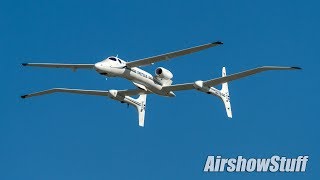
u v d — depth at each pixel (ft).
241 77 512.63
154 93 547.49
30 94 563.48
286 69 480.23
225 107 600.80
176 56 508.53
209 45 483.51
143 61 517.55
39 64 535.19
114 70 513.45
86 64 534.37
